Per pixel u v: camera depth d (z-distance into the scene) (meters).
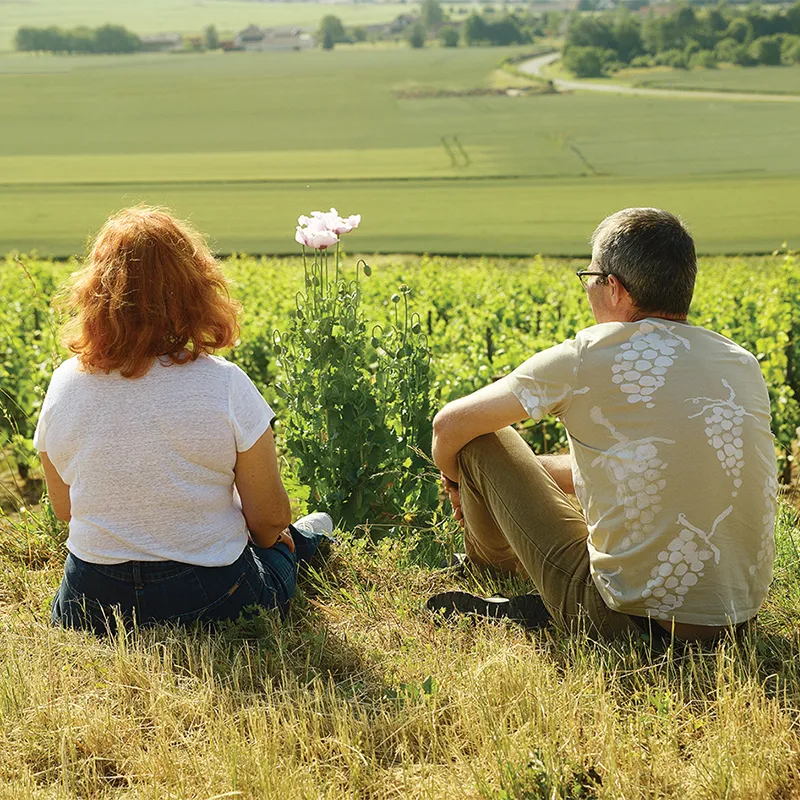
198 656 2.58
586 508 2.68
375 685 2.45
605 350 2.61
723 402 2.53
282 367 4.45
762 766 2.01
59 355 5.13
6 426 7.42
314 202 52.16
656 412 2.51
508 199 51.97
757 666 2.43
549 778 1.95
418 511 4.36
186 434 2.63
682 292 2.63
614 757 2.04
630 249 2.61
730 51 165.38
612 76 159.12
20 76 160.88
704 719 2.21
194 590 2.72
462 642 2.74
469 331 10.30
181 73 168.38
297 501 4.34
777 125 85.56
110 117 105.50
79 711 2.29
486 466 2.91
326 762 2.11
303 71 173.25
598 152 72.31
